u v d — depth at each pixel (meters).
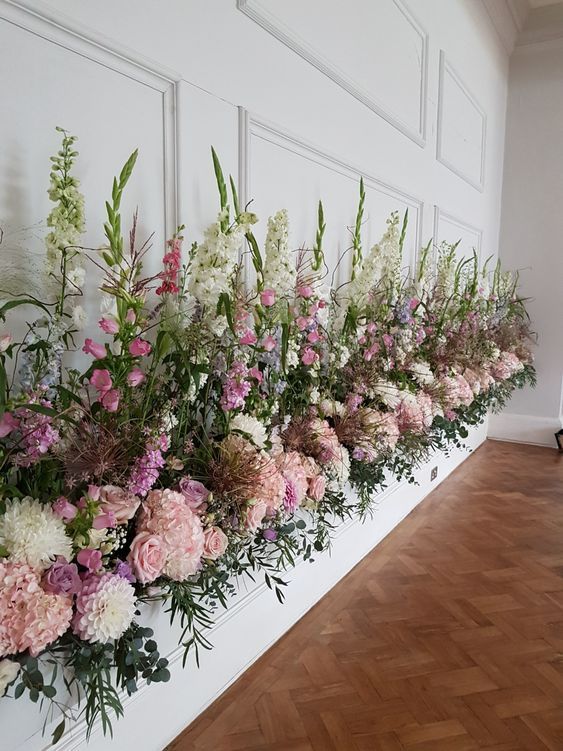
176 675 1.70
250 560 1.76
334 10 2.53
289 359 1.92
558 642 2.20
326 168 2.55
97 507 1.18
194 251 1.57
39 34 1.30
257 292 1.83
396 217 2.81
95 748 1.46
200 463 1.61
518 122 5.49
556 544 3.13
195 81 1.76
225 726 1.75
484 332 4.04
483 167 4.98
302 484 1.85
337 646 2.16
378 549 3.06
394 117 3.13
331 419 2.33
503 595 2.56
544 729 1.74
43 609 1.07
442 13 3.79
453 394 3.18
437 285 3.74
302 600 2.37
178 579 1.36
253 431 1.68
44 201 1.35
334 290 2.55
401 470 2.86
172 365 1.57
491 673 2.00
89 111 1.44
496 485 4.23
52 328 1.24
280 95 2.18
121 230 1.57
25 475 1.25
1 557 1.11
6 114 1.25
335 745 1.67
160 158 1.67
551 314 5.54
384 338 2.66
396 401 2.49
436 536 3.23
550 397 5.59
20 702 1.25
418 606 2.46
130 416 1.38
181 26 1.69
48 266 1.26
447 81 3.99
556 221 5.43
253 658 2.06
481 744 1.68
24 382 1.17
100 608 1.16
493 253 5.59
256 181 2.09
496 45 5.04
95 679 1.23
